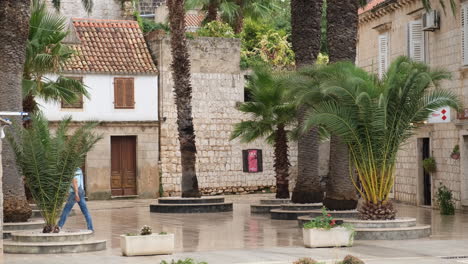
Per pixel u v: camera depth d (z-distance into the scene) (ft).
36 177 59.93
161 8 169.27
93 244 58.95
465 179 94.53
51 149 59.88
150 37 134.82
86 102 127.75
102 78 128.67
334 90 66.49
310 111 71.87
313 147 91.91
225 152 136.98
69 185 60.80
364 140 68.13
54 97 102.83
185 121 107.86
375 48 120.06
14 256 55.93
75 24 134.62
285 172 104.83
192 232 75.66
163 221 88.99
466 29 92.68
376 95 67.00
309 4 90.99
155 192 131.54
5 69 73.56
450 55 97.45
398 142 68.18
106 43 133.28
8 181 72.49
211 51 136.05
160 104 132.05
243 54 141.79
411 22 104.68
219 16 160.86
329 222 61.05
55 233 59.77
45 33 91.56
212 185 135.95
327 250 59.11
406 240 65.26
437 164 101.50
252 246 62.90
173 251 57.36
